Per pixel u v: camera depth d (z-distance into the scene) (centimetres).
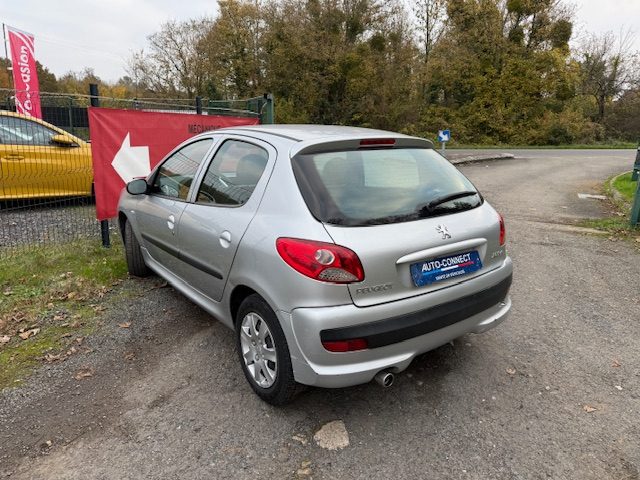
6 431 271
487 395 309
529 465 247
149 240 438
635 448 260
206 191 351
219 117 722
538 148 3456
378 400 302
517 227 798
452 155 2275
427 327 266
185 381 322
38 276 500
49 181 762
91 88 563
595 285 516
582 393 312
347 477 238
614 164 2084
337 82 3538
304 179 272
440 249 271
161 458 250
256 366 296
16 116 737
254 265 275
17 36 1588
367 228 256
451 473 241
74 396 304
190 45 4322
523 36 4169
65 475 239
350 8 3534
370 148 310
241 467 244
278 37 3528
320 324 241
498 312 320
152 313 427
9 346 365
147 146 617
